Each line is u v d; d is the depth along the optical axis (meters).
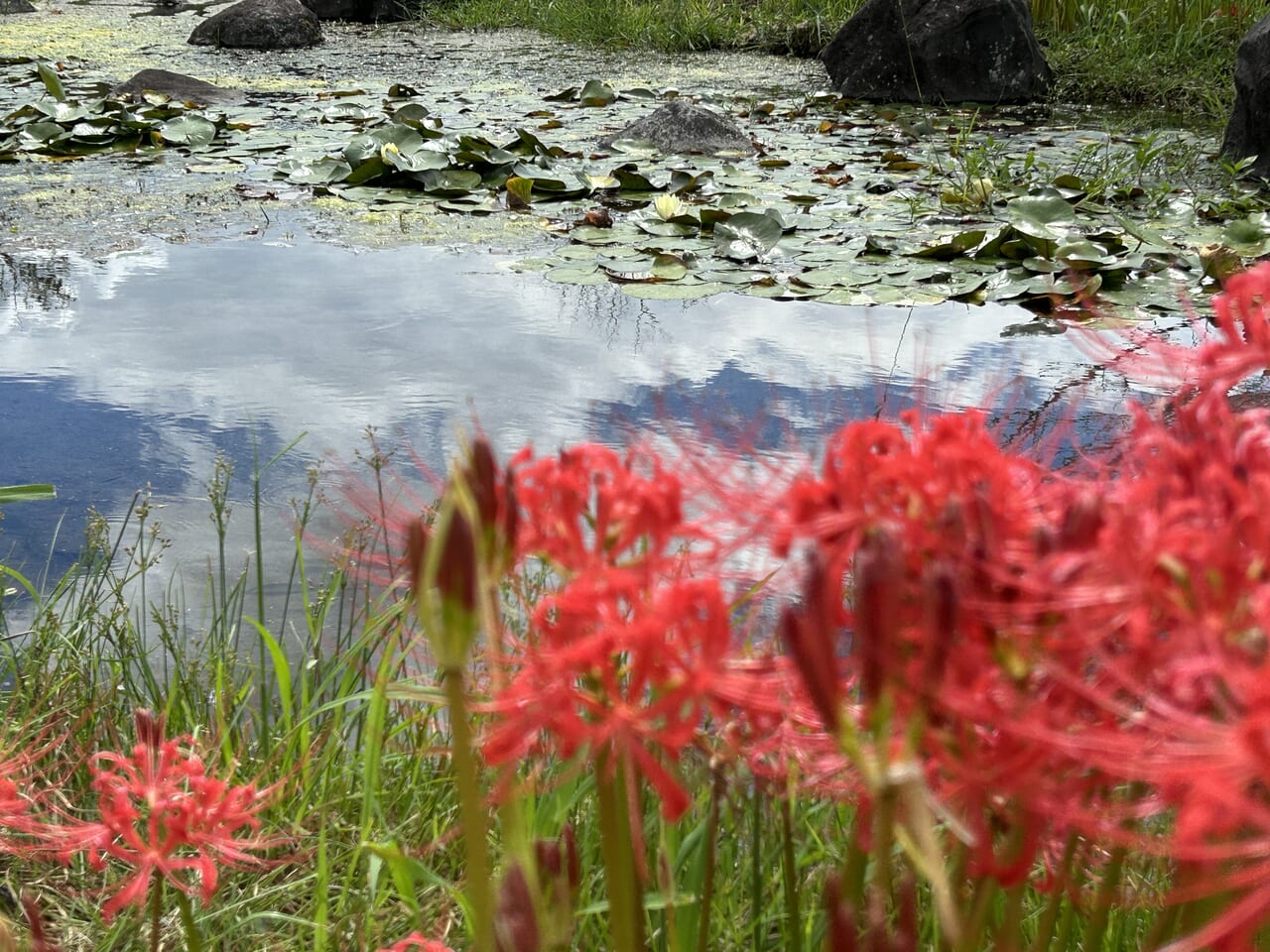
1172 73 10.40
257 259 5.73
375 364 4.39
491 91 10.91
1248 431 0.83
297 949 1.85
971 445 0.85
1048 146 8.61
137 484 3.49
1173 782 0.70
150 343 4.58
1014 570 0.81
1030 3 11.62
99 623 2.50
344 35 14.66
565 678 0.80
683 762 1.26
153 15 16.41
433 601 0.70
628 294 5.29
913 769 0.68
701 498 0.93
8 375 4.27
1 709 2.23
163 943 1.82
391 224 6.43
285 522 3.26
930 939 1.43
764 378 4.21
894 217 6.71
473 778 0.73
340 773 2.13
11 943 1.01
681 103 8.74
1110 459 1.02
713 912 1.54
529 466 0.88
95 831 1.33
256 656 2.71
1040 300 5.20
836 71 10.80
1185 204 6.71
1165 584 0.75
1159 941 1.01
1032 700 0.79
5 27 14.77
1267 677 0.64
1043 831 0.90
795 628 0.68
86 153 8.23
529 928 0.73
